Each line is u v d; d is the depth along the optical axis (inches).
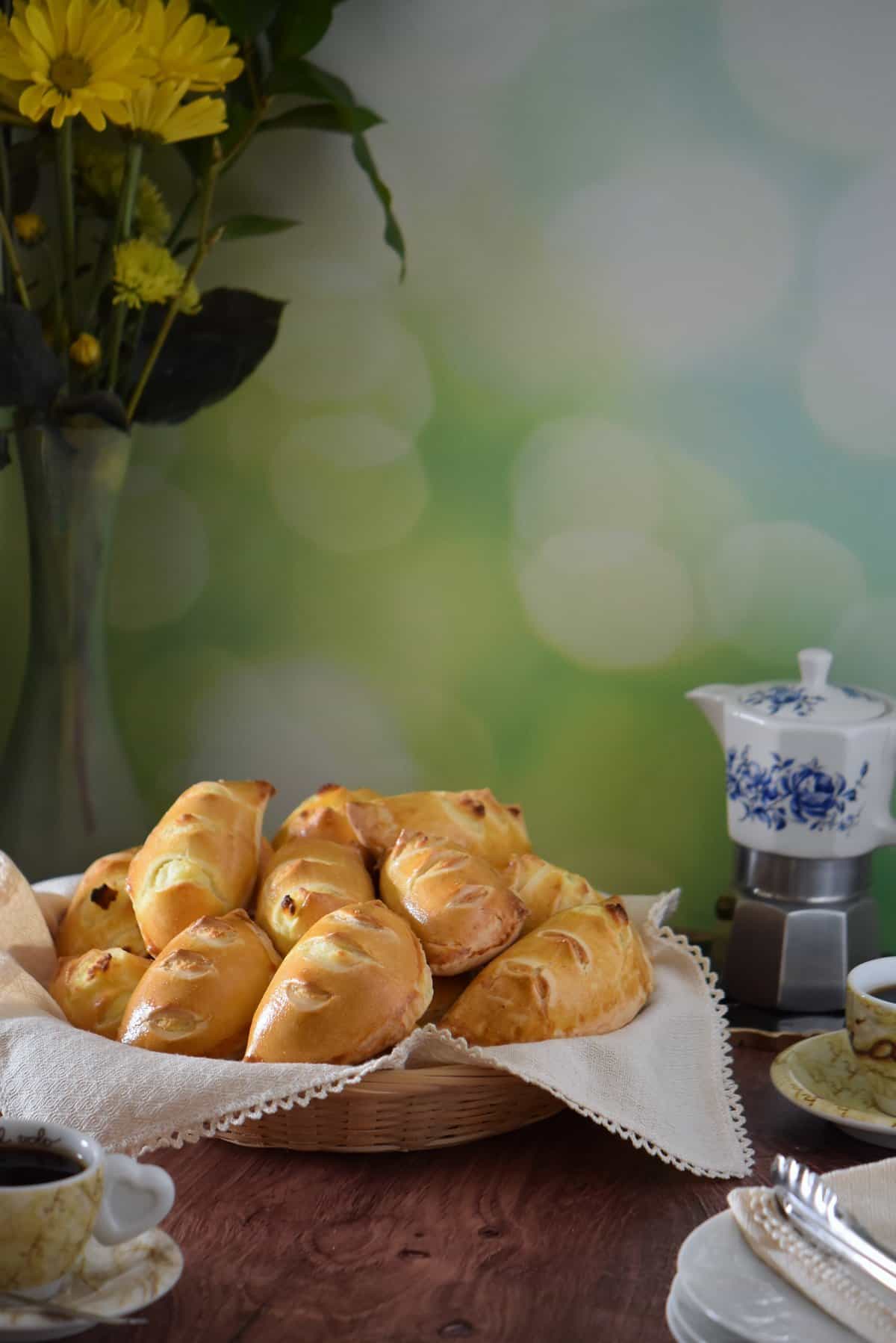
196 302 54.1
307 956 43.6
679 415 55.9
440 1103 43.7
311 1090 42.4
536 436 56.7
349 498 57.9
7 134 56.2
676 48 54.7
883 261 54.4
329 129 55.6
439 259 56.5
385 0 55.7
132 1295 38.9
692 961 47.6
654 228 55.4
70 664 54.3
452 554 57.7
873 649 55.8
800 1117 45.8
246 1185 43.1
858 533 55.4
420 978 43.9
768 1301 38.3
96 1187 38.8
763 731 50.4
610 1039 44.4
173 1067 42.8
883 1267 38.5
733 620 56.4
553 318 56.2
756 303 55.1
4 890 46.8
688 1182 43.4
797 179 54.5
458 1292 40.5
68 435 53.0
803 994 50.9
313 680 58.9
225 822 46.8
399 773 58.9
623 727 57.4
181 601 59.1
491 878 46.0
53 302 54.6
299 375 57.6
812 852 50.5
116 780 55.1
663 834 57.6
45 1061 43.2
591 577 57.0
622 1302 40.3
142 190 54.9
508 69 55.5
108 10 50.3
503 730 58.1
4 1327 38.1
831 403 55.1
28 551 59.2
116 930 47.3
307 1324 39.8
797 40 54.1
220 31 52.3
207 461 58.4
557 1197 42.9
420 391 57.1
